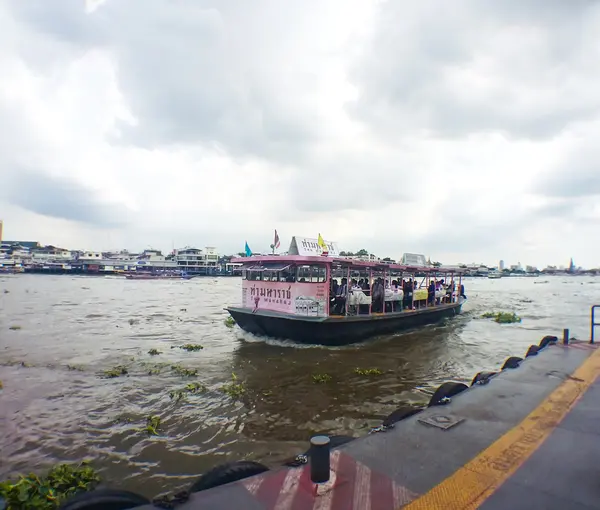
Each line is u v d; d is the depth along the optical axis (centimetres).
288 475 456
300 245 2000
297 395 1155
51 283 7875
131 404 1084
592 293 6981
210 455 804
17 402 1094
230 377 1329
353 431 912
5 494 614
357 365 1493
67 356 1617
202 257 16300
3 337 2014
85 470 718
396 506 396
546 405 711
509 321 2777
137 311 3234
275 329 1859
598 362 1049
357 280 2302
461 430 596
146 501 459
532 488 436
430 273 2759
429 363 1546
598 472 473
